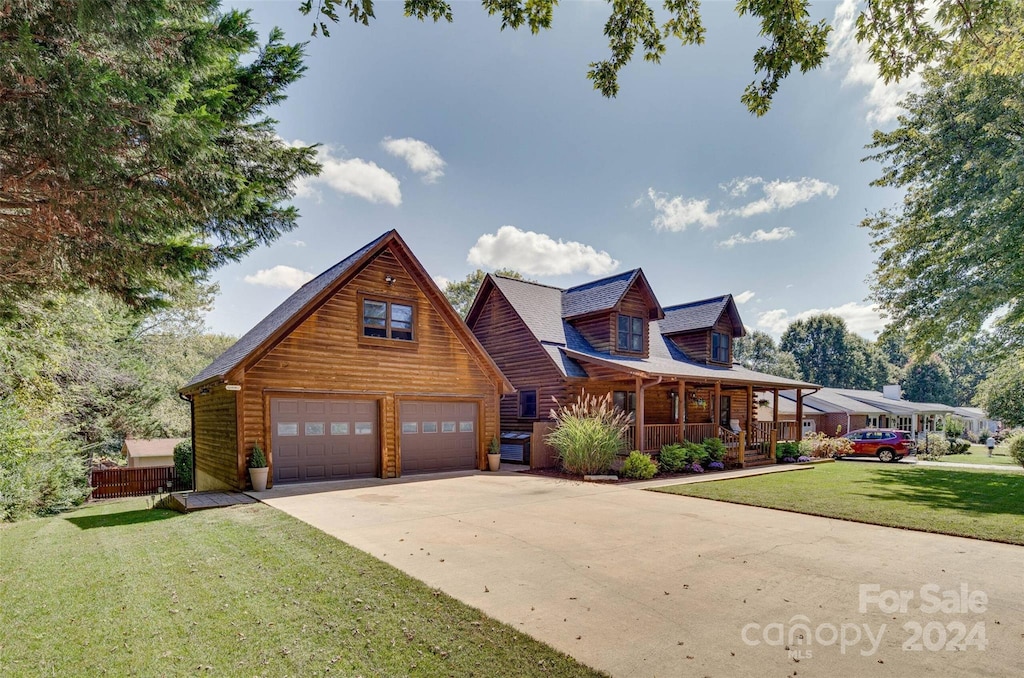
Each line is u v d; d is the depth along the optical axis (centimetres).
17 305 640
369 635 404
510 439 1867
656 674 346
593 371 1747
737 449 1845
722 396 2314
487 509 922
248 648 383
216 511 902
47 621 432
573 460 1404
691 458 1620
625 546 675
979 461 2264
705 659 367
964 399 6072
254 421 1156
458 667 356
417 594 489
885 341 1814
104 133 401
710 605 469
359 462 1331
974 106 1458
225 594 491
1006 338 1766
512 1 455
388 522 803
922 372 5397
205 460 1465
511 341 1988
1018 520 851
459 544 674
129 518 910
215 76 605
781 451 1991
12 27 361
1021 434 1927
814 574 562
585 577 546
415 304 1448
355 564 582
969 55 466
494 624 423
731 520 852
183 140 437
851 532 768
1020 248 1382
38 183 429
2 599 483
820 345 5706
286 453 1216
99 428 1936
